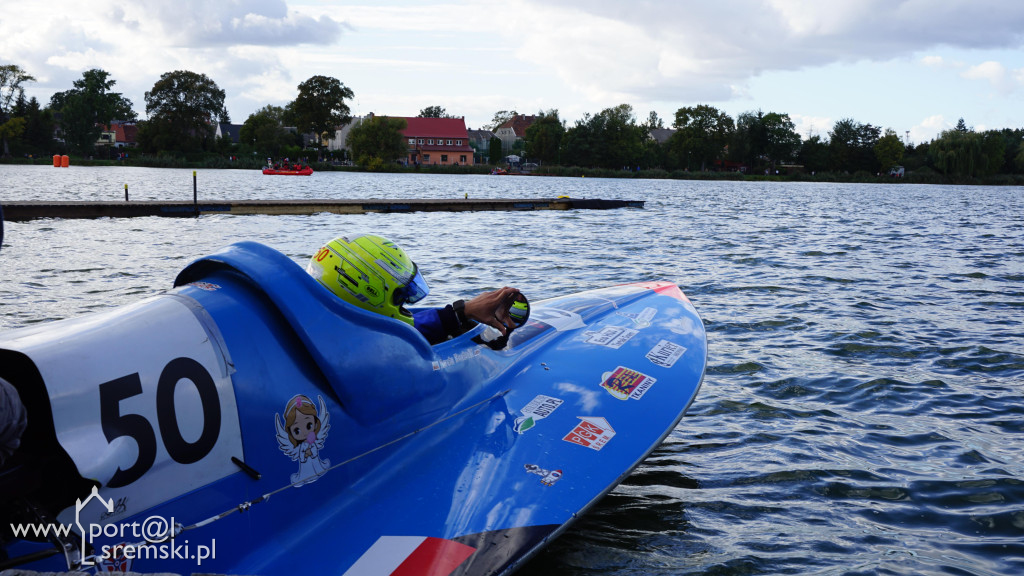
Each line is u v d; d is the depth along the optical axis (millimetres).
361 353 2832
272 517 2449
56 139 111562
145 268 9844
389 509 2725
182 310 2381
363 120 103562
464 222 19625
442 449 3137
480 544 2639
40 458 1929
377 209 23016
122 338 2186
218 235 14602
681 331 4902
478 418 3443
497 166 107375
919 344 6805
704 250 13648
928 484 4012
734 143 112000
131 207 19250
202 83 97688
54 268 9648
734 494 3855
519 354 4113
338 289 2896
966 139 94062
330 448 2699
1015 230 19875
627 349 4465
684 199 37625
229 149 101750
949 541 3432
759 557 3244
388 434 2977
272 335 2580
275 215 20844
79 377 2016
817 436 4668
